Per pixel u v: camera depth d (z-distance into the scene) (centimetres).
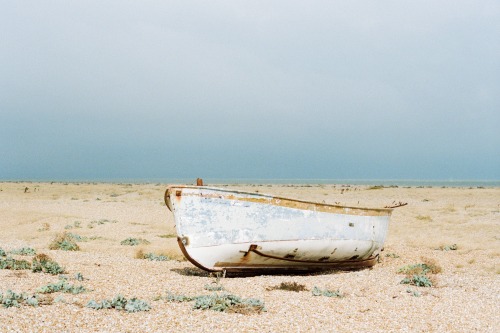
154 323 804
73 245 1742
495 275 1395
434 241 2094
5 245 1753
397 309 954
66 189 6919
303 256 1382
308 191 6912
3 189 6359
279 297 1031
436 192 6041
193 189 1270
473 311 951
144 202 4297
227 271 1320
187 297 988
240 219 1292
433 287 1192
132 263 1455
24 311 828
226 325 806
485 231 2422
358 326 830
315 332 788
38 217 2798
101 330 756
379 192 6156
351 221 1454
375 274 1388
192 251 1264
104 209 3491
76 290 1002
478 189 6906
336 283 1218
